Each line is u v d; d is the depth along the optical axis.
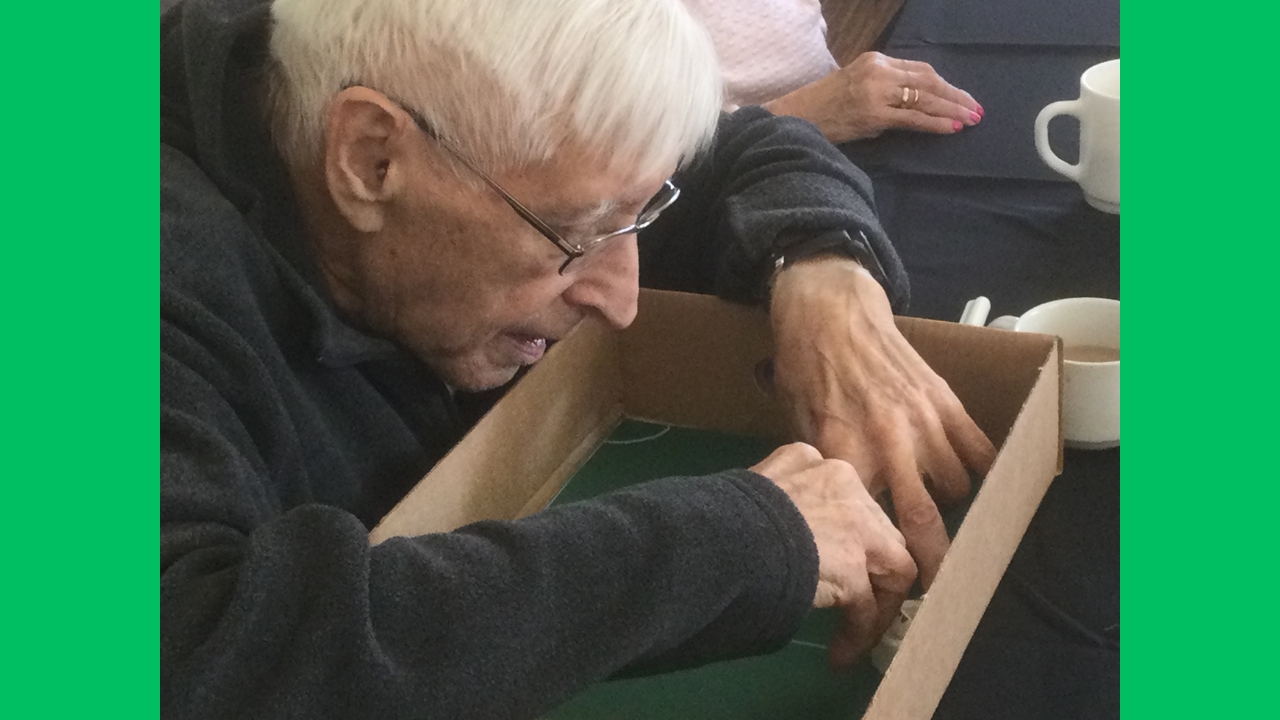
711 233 0.97
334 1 0.65
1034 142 1.20
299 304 0.72
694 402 0.96
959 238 1.08
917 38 1.43
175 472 0.55
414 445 0.83
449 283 0.70
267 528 0.52
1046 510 0.79
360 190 0.66
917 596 0.75
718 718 0.69
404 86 0.62
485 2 0.60
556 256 0.68
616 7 0.61
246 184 0.71
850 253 0.87
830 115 1.26
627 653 0.55
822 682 0.70
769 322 0.90
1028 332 0.78
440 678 0.51
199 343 0.64
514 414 0.82
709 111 0.65
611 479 0.91
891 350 0.80
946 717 0.65
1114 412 0.81
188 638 0.49
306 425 0.73
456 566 0.53
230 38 0.70
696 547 0.57
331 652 0.50
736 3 1.40
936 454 0.78
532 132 0.61
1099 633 0.69
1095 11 1.43
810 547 0.60
